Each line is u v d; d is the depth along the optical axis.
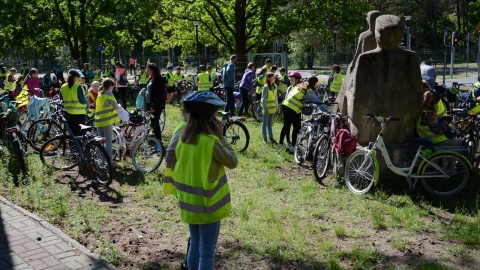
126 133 9.11
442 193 7.28
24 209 6.44
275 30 24.31
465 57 33.50
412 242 5.70
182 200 3.93
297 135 10.52
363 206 6.91
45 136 10.77
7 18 29.08
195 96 3.82
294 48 42.44
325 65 33.06
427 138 7.84
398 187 7.73
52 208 6.54
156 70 10.28
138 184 8.04
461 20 69.94
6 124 9.34
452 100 13.16
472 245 5.63
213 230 3.93
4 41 30.06
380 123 7.90
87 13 31.16
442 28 61.88
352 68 8.91
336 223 6.31
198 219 3.88
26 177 7.92
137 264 5.05
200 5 25.94
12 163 8.41
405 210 6.63
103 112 8.62
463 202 7.03
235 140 10.54
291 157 9.98
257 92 15.32
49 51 45.97
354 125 8.16
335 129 8.37
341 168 8.11
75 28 30.25
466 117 8.85
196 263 4.00
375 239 5.79
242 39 25.94
